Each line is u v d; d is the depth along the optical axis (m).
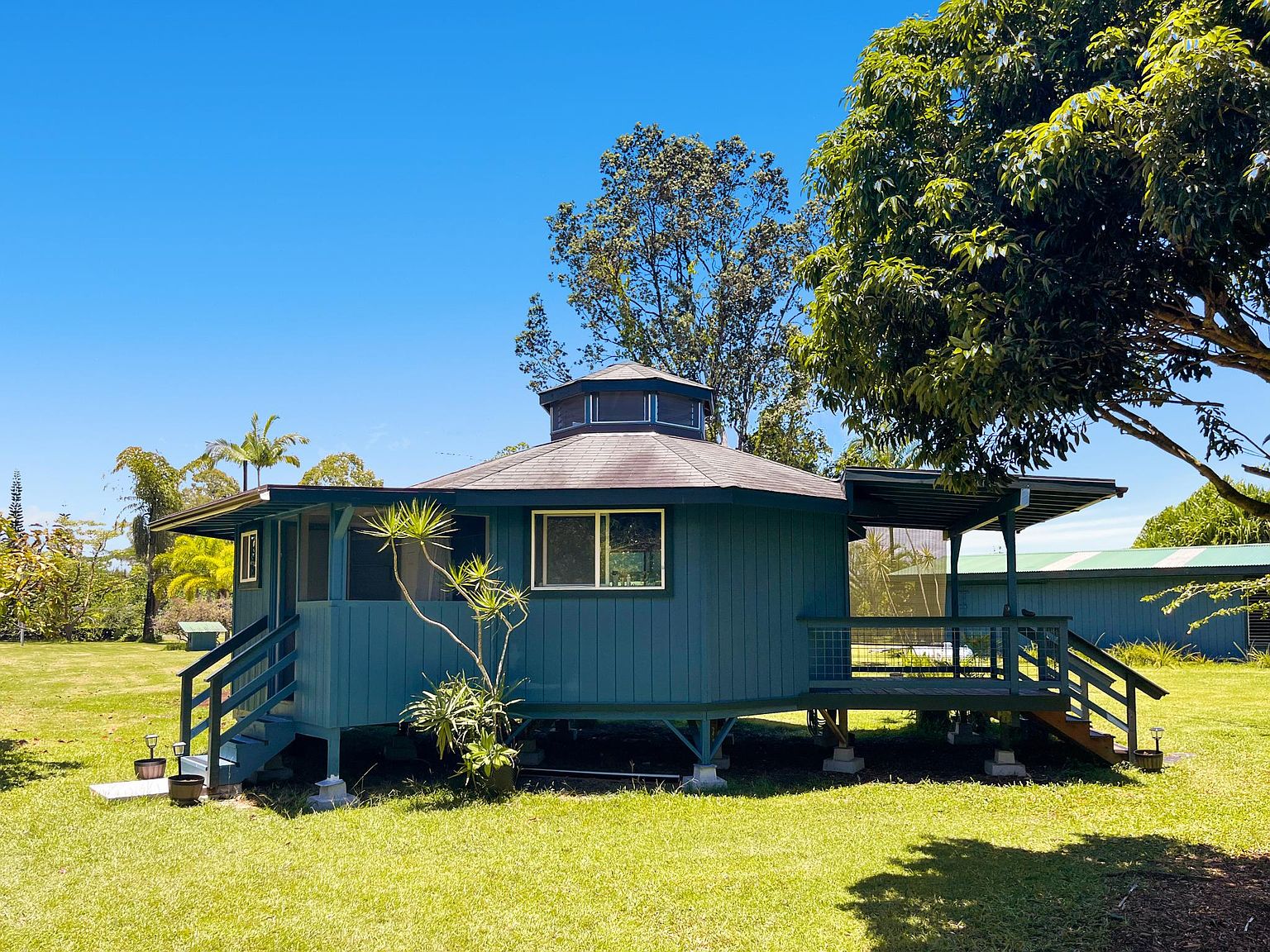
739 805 10.91
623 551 12.50
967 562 33.16
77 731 16.50
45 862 8.59
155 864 8.53
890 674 17.55
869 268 7.55
